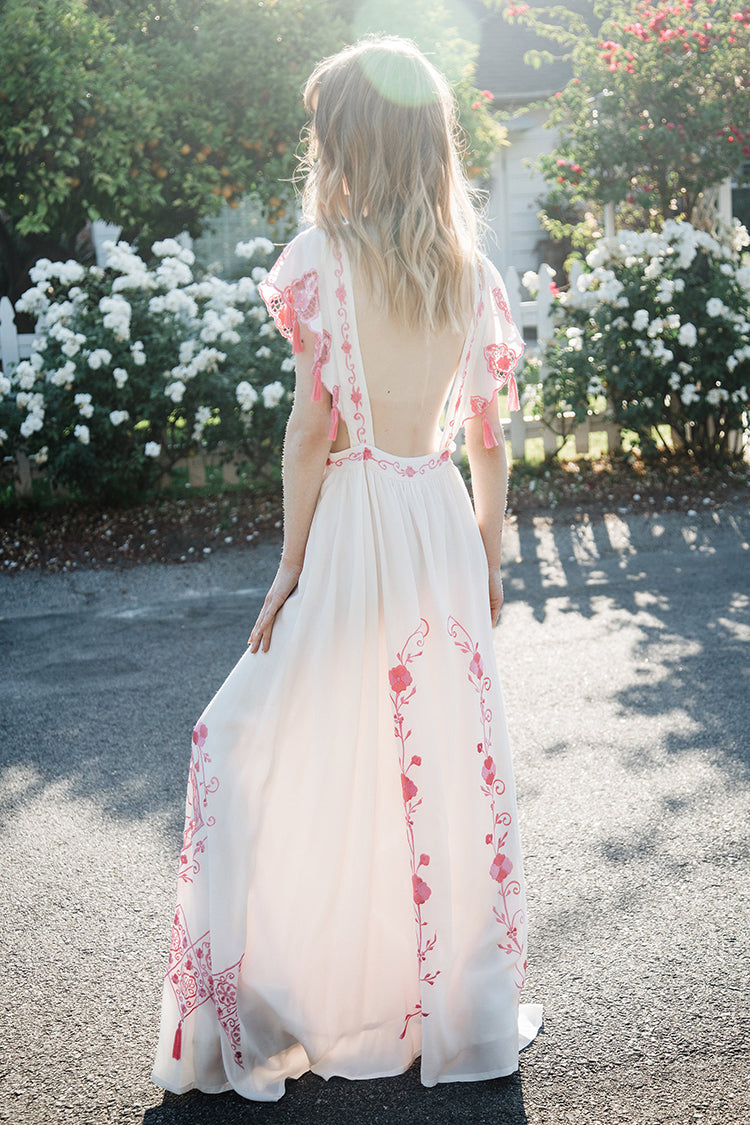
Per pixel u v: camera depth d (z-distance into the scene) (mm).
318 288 1761
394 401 1824
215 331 6562
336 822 1849
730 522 6234
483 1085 1916
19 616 5246
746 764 3188
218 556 6023
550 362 7293
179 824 3029
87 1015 2166
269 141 7703
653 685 3883
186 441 6879
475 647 1938
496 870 1959
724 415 7246
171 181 7680
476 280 1856
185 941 1910
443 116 1775
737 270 7051
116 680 4270
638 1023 2061
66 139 7188
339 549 1831
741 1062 1932
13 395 6801
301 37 7371
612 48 7426
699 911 2441
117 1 7711
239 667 1899
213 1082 1925
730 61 7277
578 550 5883
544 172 7898
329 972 1903
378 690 1856
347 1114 1854
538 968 2262
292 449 1837
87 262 11133
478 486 2041
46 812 3127
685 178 7570
